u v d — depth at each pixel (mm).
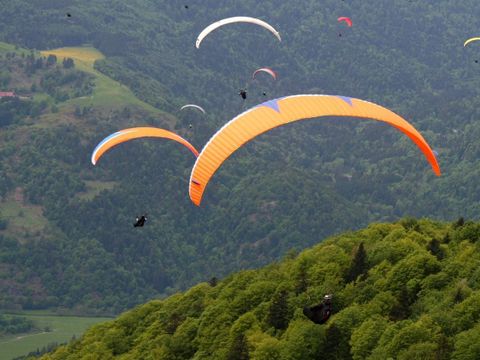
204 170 169000
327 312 140125
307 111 166250
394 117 170750
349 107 168125
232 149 166125
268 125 165000
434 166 174000
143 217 188750
